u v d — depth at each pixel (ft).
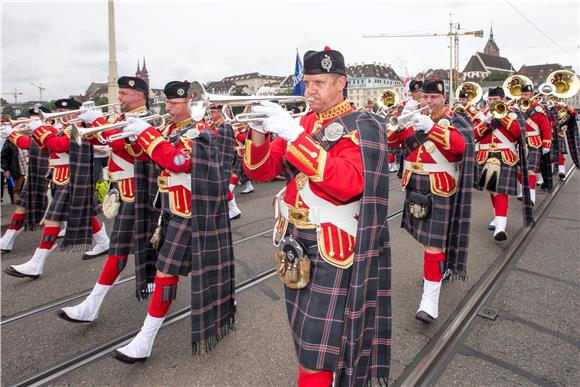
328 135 5.75
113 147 10.20
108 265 10.07
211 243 8.50
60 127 15.40
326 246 5.81
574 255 14.38
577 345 9.12
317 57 5.91
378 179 5.65
